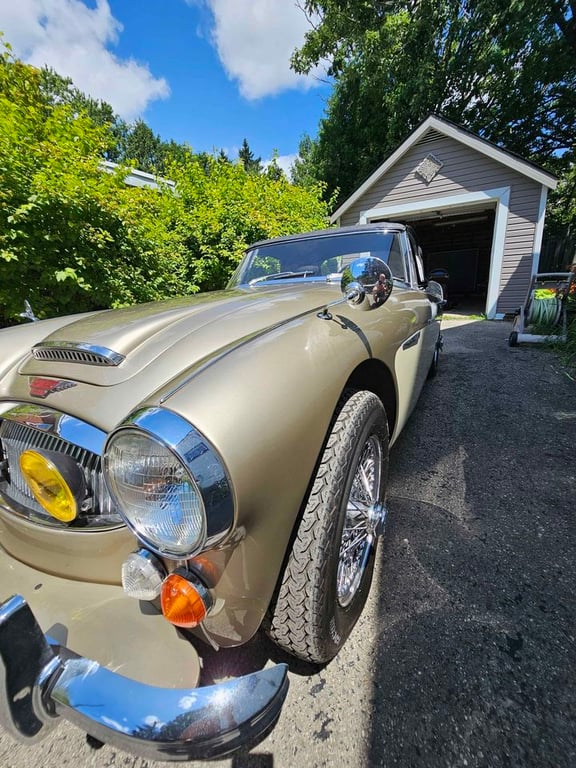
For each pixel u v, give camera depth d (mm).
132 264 4527
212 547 764
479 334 6391
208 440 751
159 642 875
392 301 1888
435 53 12180
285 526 907
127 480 778
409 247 2574
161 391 864
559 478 2105
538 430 2684
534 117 13273
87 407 958
